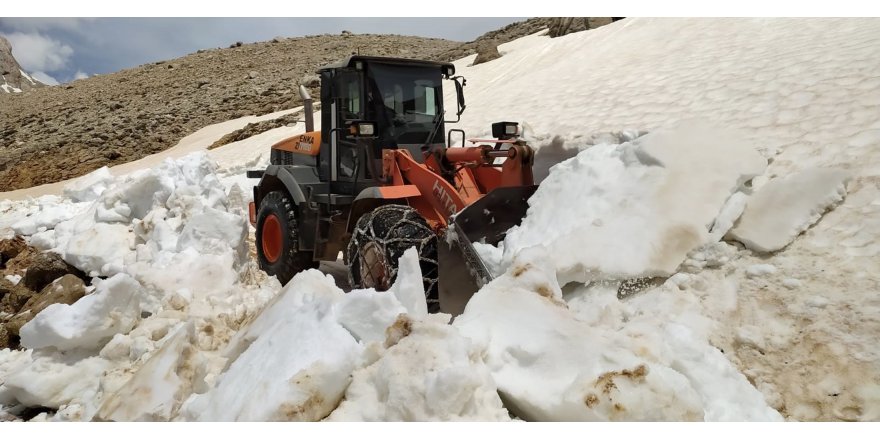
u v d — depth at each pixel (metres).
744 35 11.12
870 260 3.51
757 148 5.32
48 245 6.82
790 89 6.96
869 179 4.25
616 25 15.84
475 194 4.90
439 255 4.35
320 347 2.73
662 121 7.71
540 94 12.12
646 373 2.38
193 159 6.76
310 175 6.16
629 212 4.07
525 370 2.73
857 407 2.77
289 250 5.84
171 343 3.04
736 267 3.81
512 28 29.47
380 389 2.51
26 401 3.44
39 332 3.53
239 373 2.87
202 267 4.52
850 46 7.94
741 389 2.72
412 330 2.66
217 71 33.91
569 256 3.79
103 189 8.83
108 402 2.85
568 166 4.71
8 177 18.88
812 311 3.31
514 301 3.05
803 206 4.05
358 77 5.46
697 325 3.42
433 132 5.64
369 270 4.55
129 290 3.78
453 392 2.35
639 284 3.83
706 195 4.13
